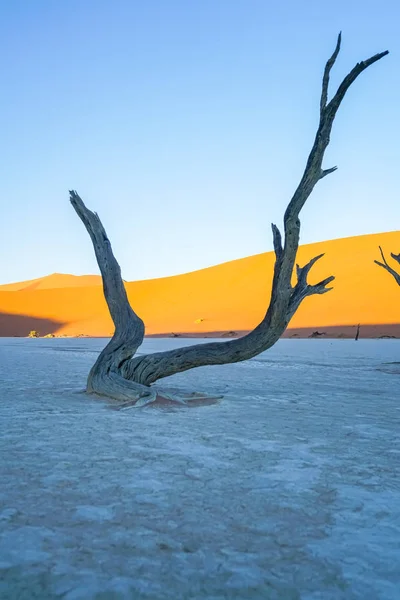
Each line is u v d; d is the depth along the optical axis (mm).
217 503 4449
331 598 3018
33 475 5168
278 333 10234
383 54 8758
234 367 19562
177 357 10742
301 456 6090
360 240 77062
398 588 3133
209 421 8242
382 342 40000
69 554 3473
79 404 9742
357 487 4957
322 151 9164
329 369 18641
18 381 13648
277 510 4316
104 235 11414
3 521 3988
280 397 11219
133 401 9805
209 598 2990
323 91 9047
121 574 3225
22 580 3137
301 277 10273
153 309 74500
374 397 11383
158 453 6109
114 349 10938
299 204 9406
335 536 3824
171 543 3660
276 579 3211
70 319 77625
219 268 84562
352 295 58531
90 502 4426
